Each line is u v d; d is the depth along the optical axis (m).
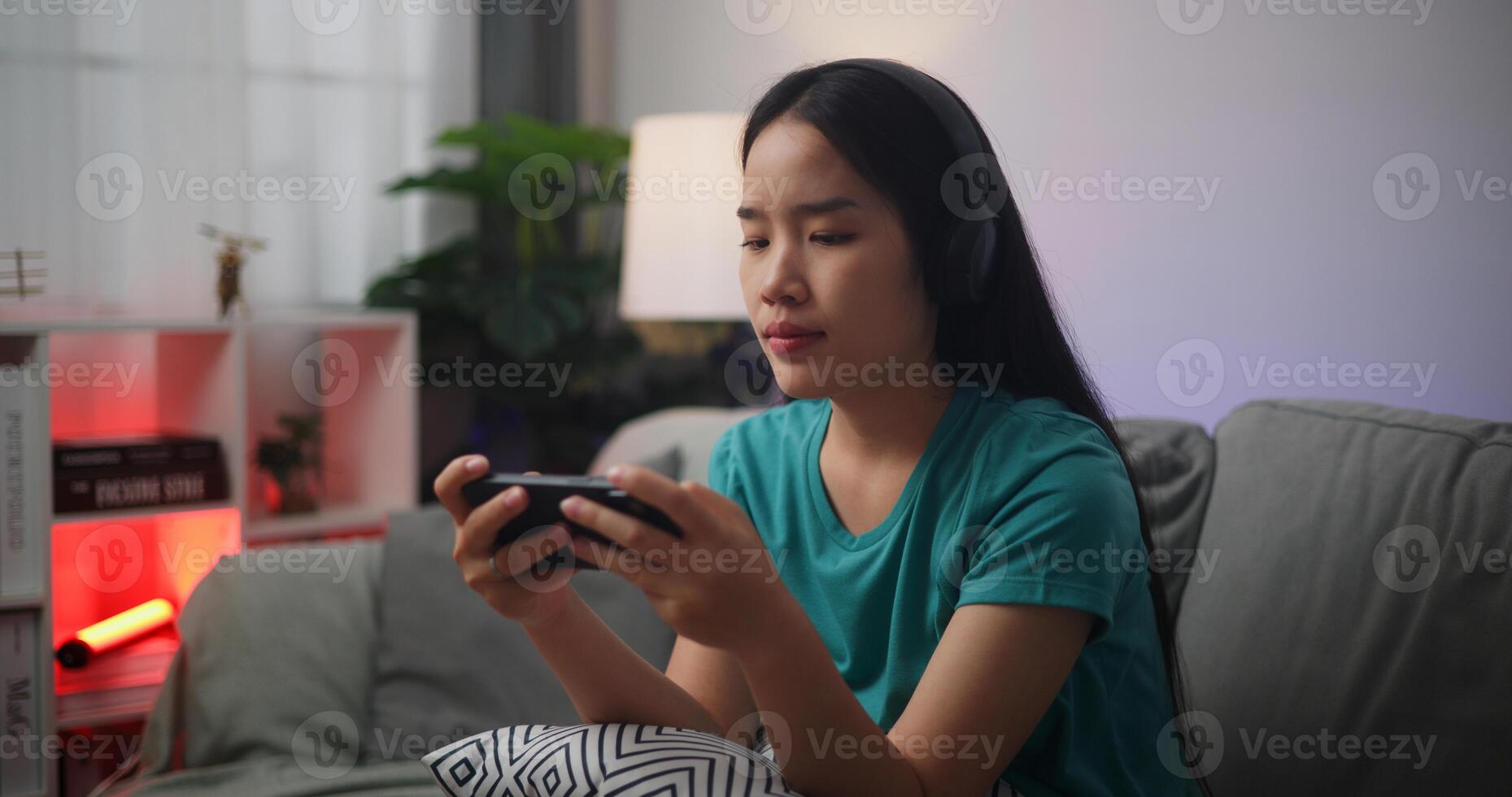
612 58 3.18
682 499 0.62
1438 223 1.46
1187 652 1.18
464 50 2.87
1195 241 1.79
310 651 1.53
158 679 2.07
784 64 2.59
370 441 2.55
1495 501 1.00
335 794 1.35
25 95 2.29
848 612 0.92
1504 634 0.94
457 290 2.63
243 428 2.21
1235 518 1.22
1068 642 0.78
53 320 1.99
